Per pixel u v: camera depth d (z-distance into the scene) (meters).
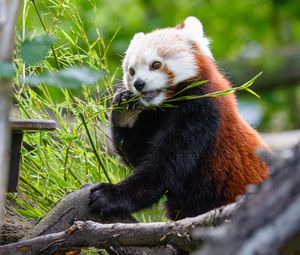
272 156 4.88
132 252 7.96
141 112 9.45
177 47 9.55
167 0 26.33
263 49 22.52
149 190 8.73
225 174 9.04
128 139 9.48
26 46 4.93
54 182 9.15
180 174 8.91
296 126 23.03
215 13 26.50
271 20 26.22
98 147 9.40
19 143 7.64
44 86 10.02
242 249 4.22
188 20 10.23
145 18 25.00
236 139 9.20
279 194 4.27
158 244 6.39
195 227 6.04
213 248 4.30
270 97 22.58
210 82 9.43
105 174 9.10
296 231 4.21
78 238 6.73
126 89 9.66
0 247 6.96
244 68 21.52
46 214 8.09
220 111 9.14
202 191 9.02
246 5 26.66
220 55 24.94
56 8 9.70
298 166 4.28
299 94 24.56
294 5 23.73
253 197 4.42
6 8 4.50
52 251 6.83
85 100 9.78
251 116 19.81
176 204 9.14
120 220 8.48
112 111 9.43
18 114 9.45
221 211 5.87
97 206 8.16
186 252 8.22
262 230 4.23
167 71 9.35
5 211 8.77
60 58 9.36
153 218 9.53
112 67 20.17
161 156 8.90
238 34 26.09
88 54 9.53
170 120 9.18
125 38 22.50
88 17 18.77
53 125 7.45
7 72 4.39
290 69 21.55
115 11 24.44
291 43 25.73
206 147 8.98
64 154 9.30
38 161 9.17
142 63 9.45
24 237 7.82
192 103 9.08
